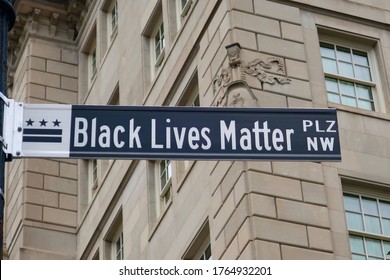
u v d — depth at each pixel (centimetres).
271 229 3092
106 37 5384
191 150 1497
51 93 5559
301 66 3612
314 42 3728
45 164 5306
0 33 1469
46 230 5075
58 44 5747
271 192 3191
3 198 1362
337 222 3234
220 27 3678
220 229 3272
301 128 1530
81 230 5022
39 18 5728
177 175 3903
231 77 3453
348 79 3747
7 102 1438
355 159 3459
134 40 4800
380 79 3800
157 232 3925
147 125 1503
